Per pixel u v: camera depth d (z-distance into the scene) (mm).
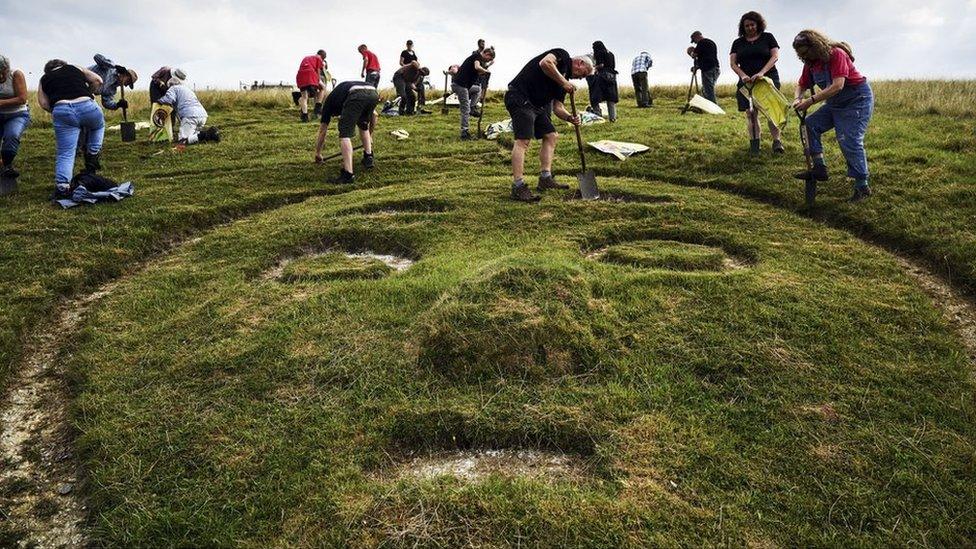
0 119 7754
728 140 9602
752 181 7508
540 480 2830
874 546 2447
